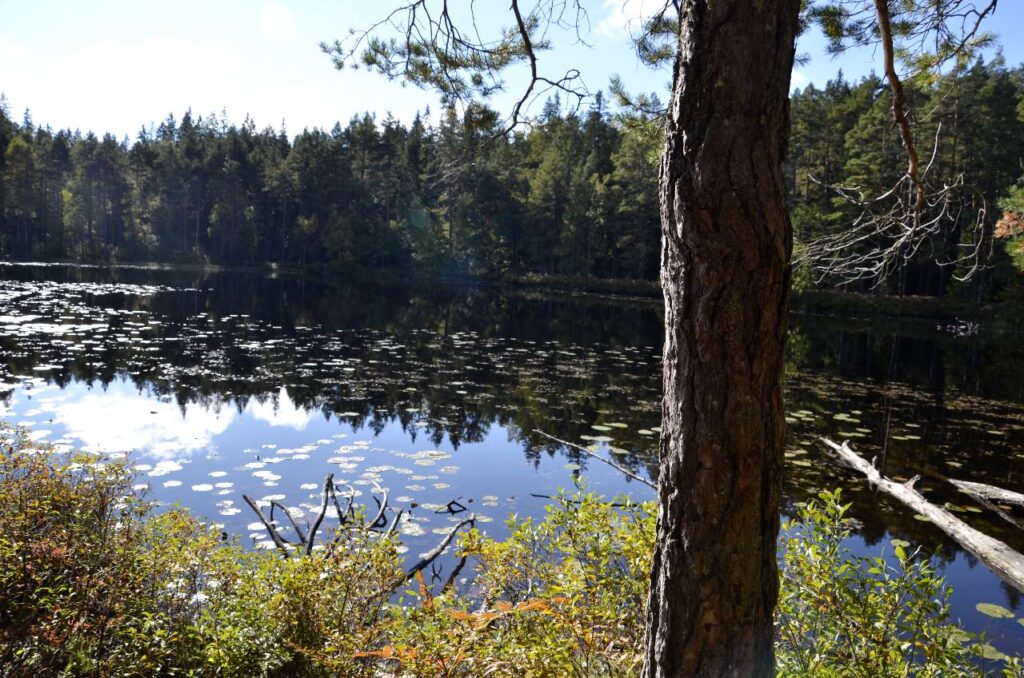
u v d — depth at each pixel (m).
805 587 2.46
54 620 2.71
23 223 55.00
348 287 39.66
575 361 16.36
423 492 6.81
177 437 8.35
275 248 58.66
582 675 2.35
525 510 6.35
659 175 1.92
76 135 72.81
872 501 7.15
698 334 1.79
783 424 1.85
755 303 1.76
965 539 5.53
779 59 1.75
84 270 41.75
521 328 23.66
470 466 7.77
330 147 52.56
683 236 1.78
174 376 12.10
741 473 1.78
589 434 9.48
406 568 5.03
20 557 2.95
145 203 58.66
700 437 1.80
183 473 6.98
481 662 2.31
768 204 1.74
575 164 46.22
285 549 4.80
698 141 1.75
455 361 15.50
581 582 2.63
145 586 3.07
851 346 22.25
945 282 34.66
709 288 1.76
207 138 65.25
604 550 2.68
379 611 3.06
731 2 1.72
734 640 1.81
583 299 38.09
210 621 2.79
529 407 11.11
